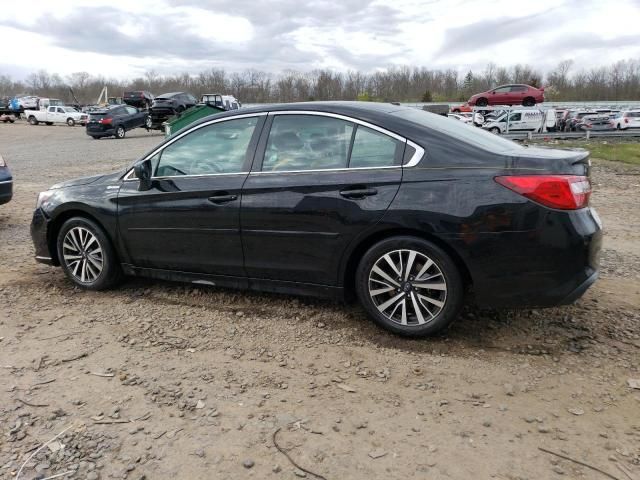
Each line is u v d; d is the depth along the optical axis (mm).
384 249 3650
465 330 3896
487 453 2570
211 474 2459
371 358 3527
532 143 24297
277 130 4047
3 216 8375
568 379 3230
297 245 3889
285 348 3693
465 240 3377
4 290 4887
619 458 2523
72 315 4316
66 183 5082
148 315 4285
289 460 2543
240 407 2984
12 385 3238
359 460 2537
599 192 10555
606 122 34594
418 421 2834
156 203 4379
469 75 80875
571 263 3295
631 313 4168
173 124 15492
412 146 3613
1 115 49000
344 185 3695
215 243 4195
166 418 2887
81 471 2486
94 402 3047
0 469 2502
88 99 98125
